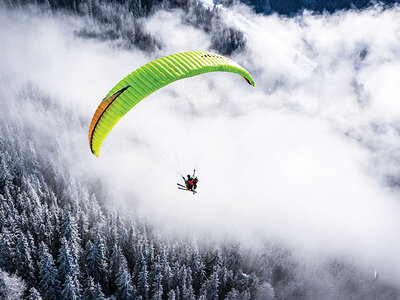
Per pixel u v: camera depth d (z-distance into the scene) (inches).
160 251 1702.8
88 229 1738.4
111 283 1515.7
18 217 1525.6
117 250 1502.2
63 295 1278.3
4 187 1684.3
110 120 851.4
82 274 1444.4
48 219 1542.8
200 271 1695.4
